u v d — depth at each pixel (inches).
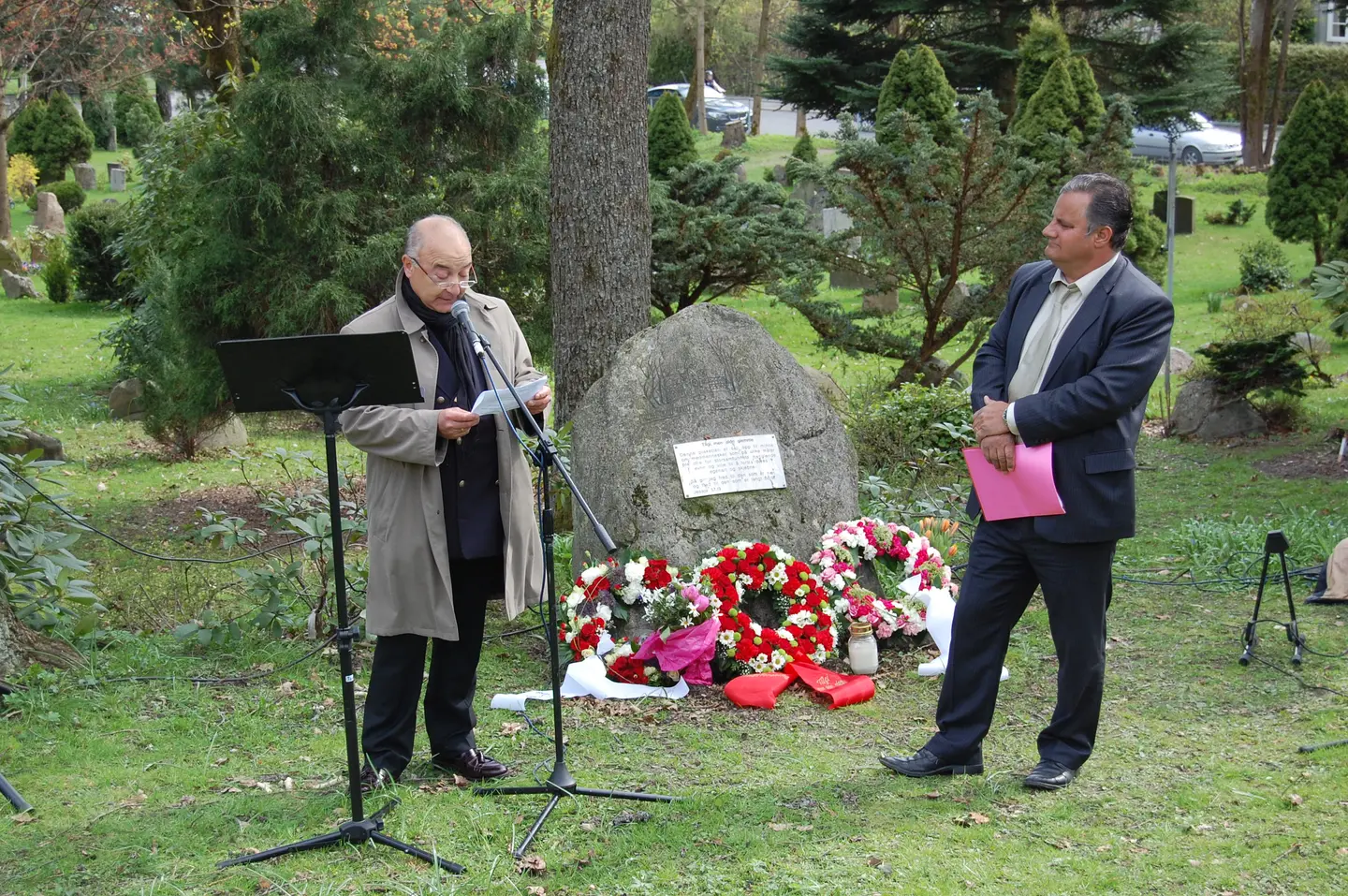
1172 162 464.1
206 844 147.7
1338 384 487.2
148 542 308.7
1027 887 136.6
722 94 1900.8
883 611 215.6
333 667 215.5
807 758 174.7
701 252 488.4
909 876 138.6
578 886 137.1
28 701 191.9
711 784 165.3
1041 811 156.3
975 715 166.9
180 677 210.5
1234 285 713.6
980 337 437.4
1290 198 684.1
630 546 219.0
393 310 152.8
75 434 445.7
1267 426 422.6
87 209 772.0
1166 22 971.3
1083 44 964.6
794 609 211.8
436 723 165.9
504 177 377.7
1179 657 219.6
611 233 291.6
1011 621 166.4
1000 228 415.2
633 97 289.9
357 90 371.6
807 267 442.3
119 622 238.4
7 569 211.2
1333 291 372.2
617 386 226.4
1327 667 211.8
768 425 229.0
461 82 375.9
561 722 162.1
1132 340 154.6
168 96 1627.7
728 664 206.5
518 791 159.9
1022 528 161.0
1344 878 137.7
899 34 1169.4
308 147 357.1
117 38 788.0
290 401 137.6
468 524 154.1
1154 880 138.1
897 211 417.4
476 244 382.6
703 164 546.9
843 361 493.7
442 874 139.3
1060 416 153.8
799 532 225.0
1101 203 155.1
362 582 245.6
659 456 221.8
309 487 361.1
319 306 353.7
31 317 725.9
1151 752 176.2
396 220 374.0
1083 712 165.2
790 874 139.2
